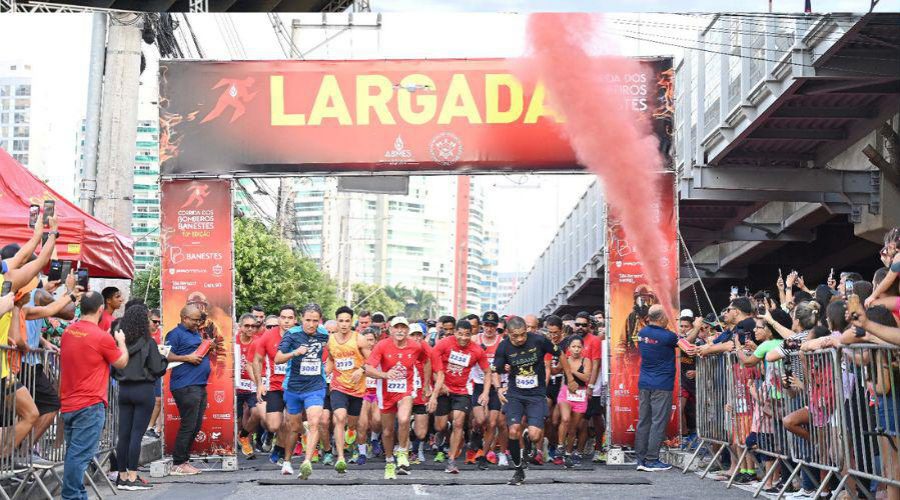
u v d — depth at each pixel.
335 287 55.56
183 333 12.46
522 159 13.74
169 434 13.47
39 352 9.14
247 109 13.84
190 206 13.83
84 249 12.34
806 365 8.94
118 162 15.32
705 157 21.27
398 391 11.66
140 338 10.84
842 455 8.28
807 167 21.33
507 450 13.38
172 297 13.76
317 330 11.59
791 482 10.12
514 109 13.76
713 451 12.55
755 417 10.21
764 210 27.22
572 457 13.60
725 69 19.52
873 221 21.05
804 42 16.17
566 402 13.28
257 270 34.69
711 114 21.31
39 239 8.29
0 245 11.65
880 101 18.23
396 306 129.50
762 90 17.78
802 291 11.19
